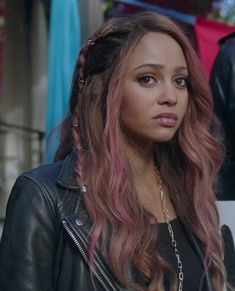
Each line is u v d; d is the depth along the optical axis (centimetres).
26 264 143
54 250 147
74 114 162
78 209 147
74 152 159
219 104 233
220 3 716
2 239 148
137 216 149
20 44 635
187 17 366
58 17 391
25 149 639
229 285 168
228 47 237
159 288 143
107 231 144
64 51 387
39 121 623
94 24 405
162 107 151
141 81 151
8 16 638
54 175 152
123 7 580
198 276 154
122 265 141
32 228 145
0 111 647
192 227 162
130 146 159
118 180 147
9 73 640
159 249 153
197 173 168
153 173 168
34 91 628
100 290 142
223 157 180
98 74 156
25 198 148
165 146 173
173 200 168
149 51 150
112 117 148
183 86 158
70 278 143
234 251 182
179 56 155
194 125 169
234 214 188
